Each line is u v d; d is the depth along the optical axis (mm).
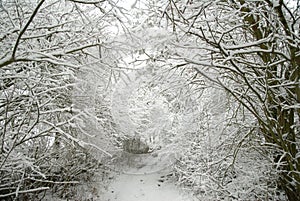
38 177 6871
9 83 5105
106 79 7051
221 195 6535
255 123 5914
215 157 6789
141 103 11898
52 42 5562
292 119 4996
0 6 4539
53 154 7270
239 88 5812
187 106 7656
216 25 4309
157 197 9797
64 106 6699
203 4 3979
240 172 6250
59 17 6211
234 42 5582
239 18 4434
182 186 9570
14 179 5984
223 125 6824
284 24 4254
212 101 7062
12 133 4887
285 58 4246
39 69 5320
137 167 12898
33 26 5434
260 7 4098
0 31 5094
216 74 4539
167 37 4750
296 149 5254
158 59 5418
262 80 4988
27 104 5184
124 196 9891
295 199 5121
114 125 9922
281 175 5215
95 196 9195
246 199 5828
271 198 5809
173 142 9828
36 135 4680
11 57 3623
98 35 5578
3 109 5090
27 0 5742
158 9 5129
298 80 4387
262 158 6160
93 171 9750
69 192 8258
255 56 5707
